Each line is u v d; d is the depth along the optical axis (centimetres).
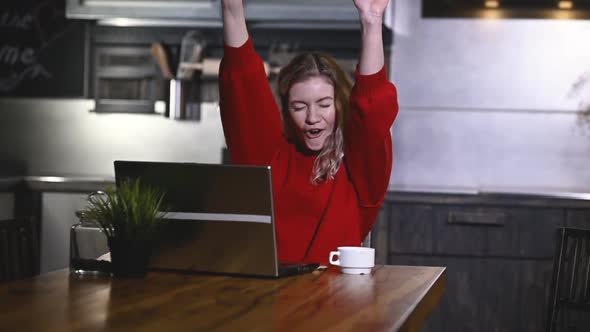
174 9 412
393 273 211
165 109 436
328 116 229
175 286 182
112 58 448
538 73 430
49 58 455
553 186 431
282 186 232
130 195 191
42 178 407
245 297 170
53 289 175
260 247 195
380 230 384
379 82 220
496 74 432
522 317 379
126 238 191
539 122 431
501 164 433
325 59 234
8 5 455
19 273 218
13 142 461
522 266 380
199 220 198
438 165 436
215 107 448
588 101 428
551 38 429
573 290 250
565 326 333
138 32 445
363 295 176
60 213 406
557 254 252
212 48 442
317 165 229
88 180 405
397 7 435
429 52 434
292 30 431
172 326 139
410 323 157
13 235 217
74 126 457
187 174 196
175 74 441
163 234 202
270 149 235
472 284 381
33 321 142
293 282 192
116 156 455
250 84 226
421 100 436
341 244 229
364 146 226
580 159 430
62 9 452
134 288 179
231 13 220
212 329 138
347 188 234
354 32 431
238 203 194
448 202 381
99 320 143
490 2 429
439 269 220
